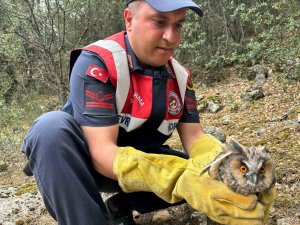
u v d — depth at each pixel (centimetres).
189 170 68
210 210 65
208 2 242
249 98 189
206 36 247
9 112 252
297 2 215
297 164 118
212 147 80
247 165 61
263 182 62
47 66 223
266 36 208
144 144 85
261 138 146
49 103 258
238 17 243
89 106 76
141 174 70
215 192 64
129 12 79
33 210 125
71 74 81
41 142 73
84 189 74
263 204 66
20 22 219
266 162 62
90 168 79
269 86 195
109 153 74
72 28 263
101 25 274
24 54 253
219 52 238
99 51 79
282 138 140
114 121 77
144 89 80
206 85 225
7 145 216
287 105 172
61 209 74
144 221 102
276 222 95
